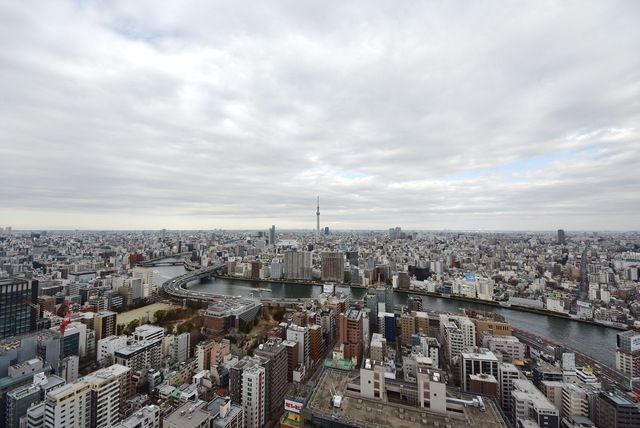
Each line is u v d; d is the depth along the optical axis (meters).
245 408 136.38
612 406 126.06
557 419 125.31
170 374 166.50
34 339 163.00
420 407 95.62
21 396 124.00
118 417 130.88
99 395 123.69
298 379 176.62
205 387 151.25
